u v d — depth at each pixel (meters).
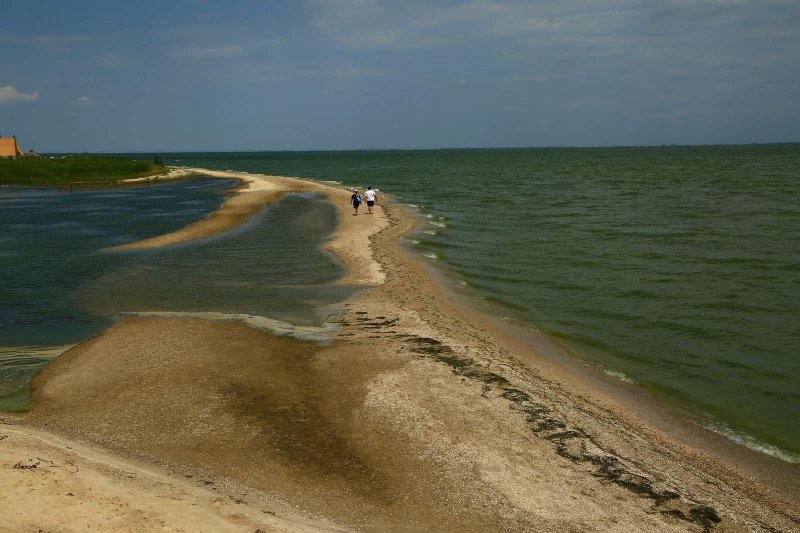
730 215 37.78
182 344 15.79
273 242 32.28
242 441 10.72
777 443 11.27
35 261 27.66
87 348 15.62
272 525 7.86
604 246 29.28
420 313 18.84
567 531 8.35
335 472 9.78
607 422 11.84
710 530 8.48
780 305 19.09
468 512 8.77
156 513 7.79
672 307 19.34
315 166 156.12
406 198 56.22
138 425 11.34
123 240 33.91
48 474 8.59
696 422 12.09
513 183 73.94
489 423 11.42
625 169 101.38
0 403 12.48
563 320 18.47
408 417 11.62
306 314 18.84
